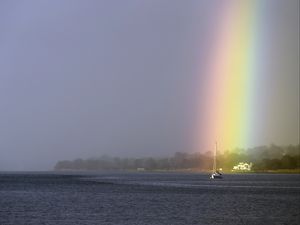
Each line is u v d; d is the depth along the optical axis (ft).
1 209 323.57
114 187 620.90
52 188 590.14
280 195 473.26
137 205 354.95
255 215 300.40
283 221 274.98
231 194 485.15
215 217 289.12
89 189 568.00
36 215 291.58
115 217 284.41
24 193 487.20
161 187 626.64
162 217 286.25
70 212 307.17
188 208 336.90
